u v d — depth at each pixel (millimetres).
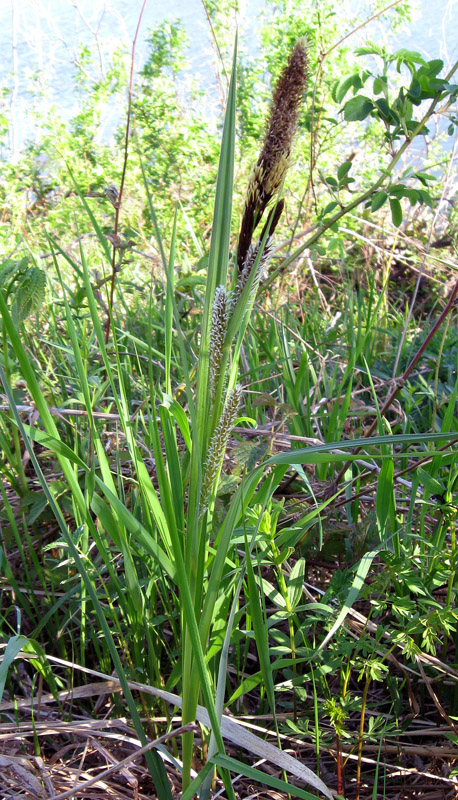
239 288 228
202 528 250
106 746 313
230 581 298
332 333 606
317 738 271
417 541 338
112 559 357
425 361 640
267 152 219
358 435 485
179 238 852
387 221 921
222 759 225
